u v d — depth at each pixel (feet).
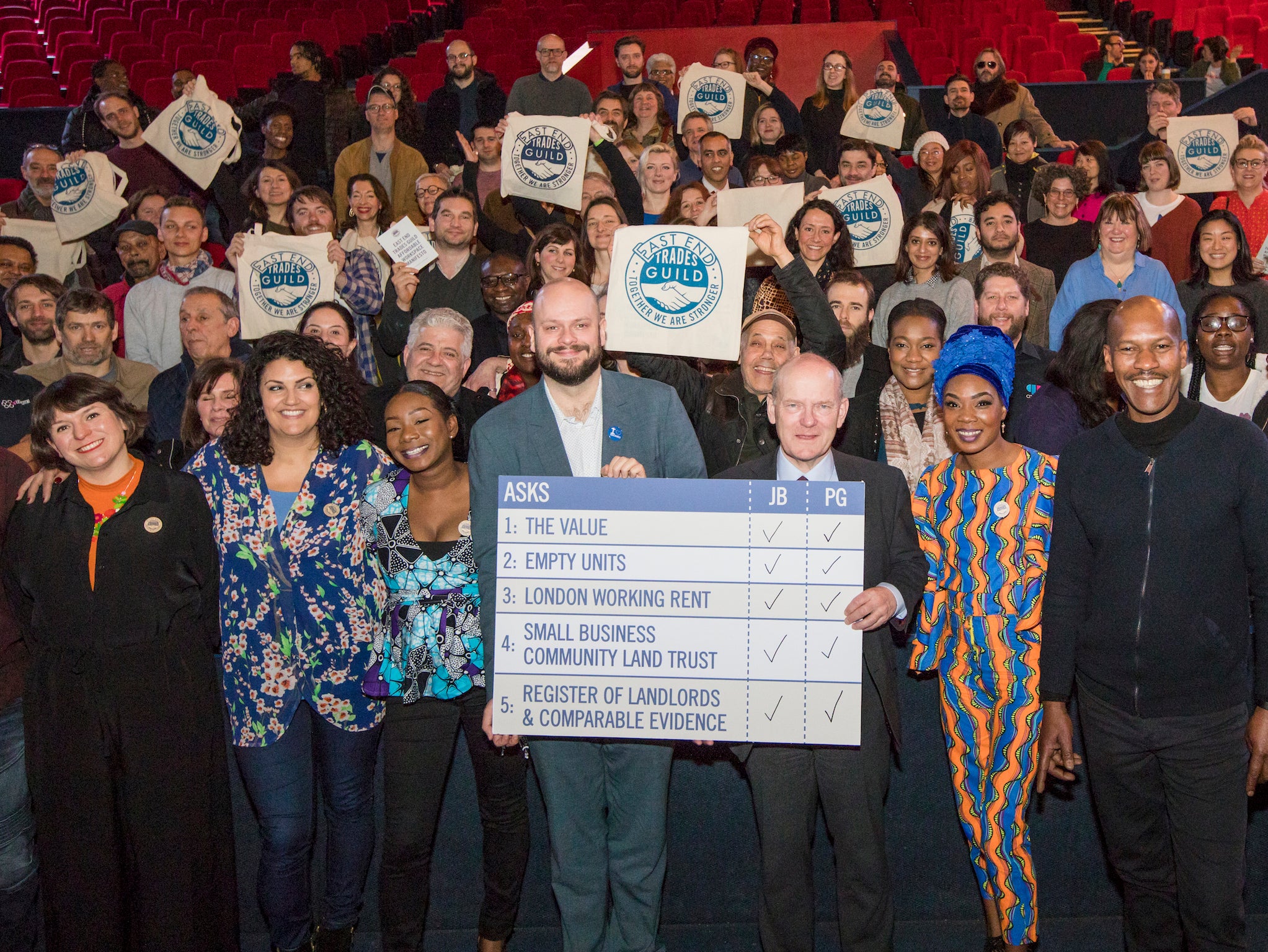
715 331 9.05
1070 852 9.18
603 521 7.75
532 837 9.36
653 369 9.61
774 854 7.96
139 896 8.31
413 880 8.56
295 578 8.22
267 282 13.07
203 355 11.80
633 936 8.40
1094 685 7.90
